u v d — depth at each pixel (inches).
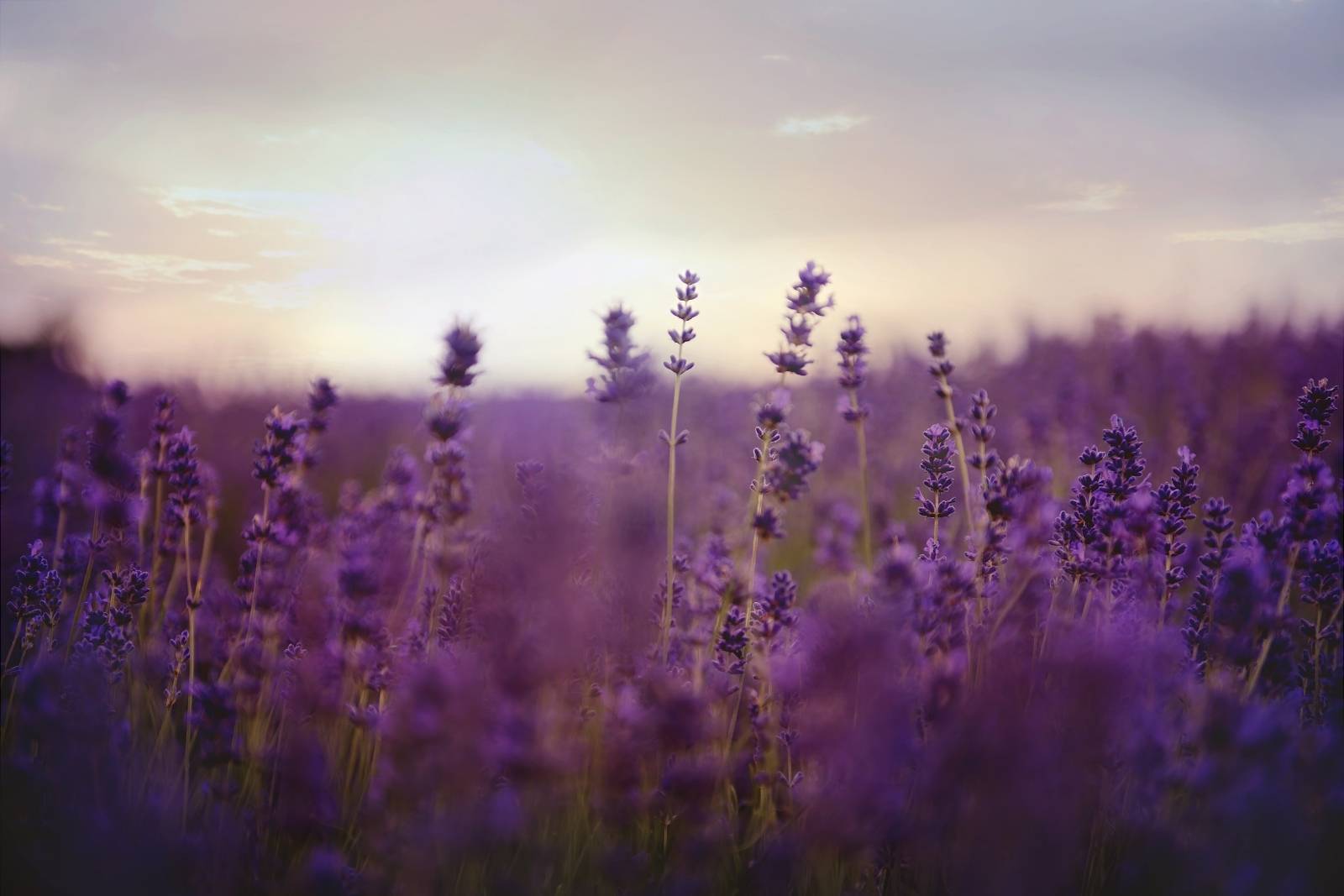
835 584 116.6
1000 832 71.3
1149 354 278.1
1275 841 80.8
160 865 80.5
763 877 83.7
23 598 119.6
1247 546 121.1
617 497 104.4
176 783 96.3
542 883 86.0
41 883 79.4
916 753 77.2
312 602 120.0
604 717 93.1
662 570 107.4
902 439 264.2
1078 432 244.7
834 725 77.7
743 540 135.3
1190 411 235.9
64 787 85.8
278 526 127.1
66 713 90.0
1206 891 80.7
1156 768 82.7
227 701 100.6
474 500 122.3
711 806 94.2
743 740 104.7
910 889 82.4
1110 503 125.7
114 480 131.7
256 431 221.0
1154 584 125.6
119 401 134.0
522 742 79.9
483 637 84.7
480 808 79.4
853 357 145.0
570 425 149.2
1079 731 74.3
